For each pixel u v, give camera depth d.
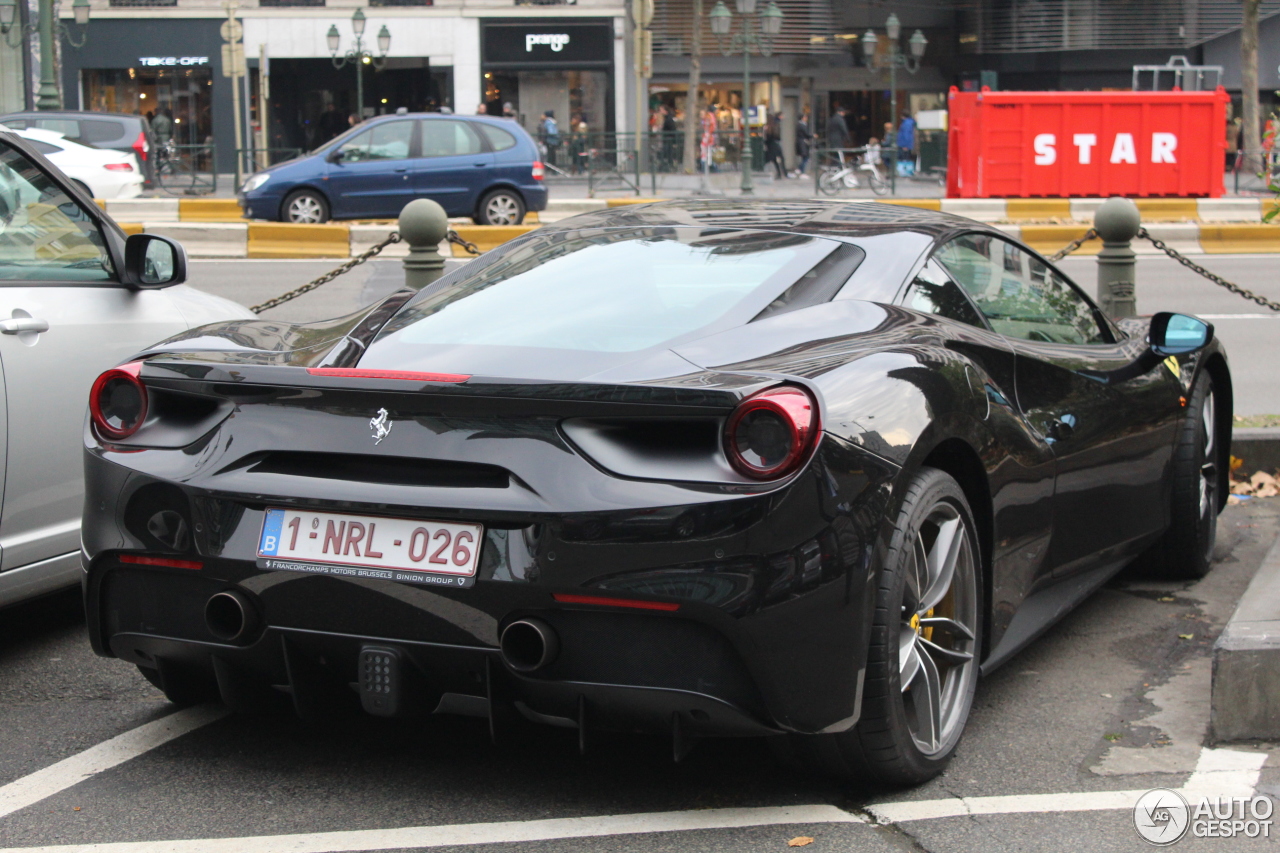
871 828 3.41
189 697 4.20
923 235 4.36
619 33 41.16
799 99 44.25
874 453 3.27
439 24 40.47
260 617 3.45
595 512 3.11
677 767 3.80
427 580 3.24
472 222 22.56
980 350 4.05
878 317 3.83
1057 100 26.48
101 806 3.56
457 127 22.30
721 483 3.09
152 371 3.57
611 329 3.64
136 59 39.78
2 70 37.00
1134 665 4.70
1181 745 3.96
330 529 3.35
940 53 45.38
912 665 3.57
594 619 3.18
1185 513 5.54
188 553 3.47
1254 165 31.27
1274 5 42.78
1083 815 3.48
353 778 3.73
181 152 28.41
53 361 4.71
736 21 42.28
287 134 40.69
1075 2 43.00
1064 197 26.70
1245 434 7.43
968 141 26.78
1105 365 4.87
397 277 17.11
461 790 3.65
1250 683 3.94
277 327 4.20
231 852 3.28
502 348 3.57
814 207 4.63
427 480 3.28
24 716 4.23
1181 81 40.88
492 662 3.26
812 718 3.22
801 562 3.10
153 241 5.12
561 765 3.81
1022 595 4.25
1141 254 20.92
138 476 3.53
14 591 4.65
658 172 29.41
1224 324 13.89
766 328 3.64
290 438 3.39
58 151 23.44
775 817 3.47
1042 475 4.21
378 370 3.35
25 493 4.62
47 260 4.86
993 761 3.85
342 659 3.43
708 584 3.08
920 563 3.63
